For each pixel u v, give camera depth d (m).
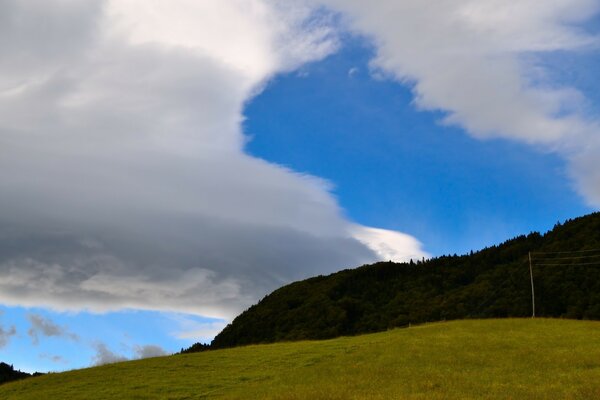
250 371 43.94
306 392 34.25
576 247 124.38
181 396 36.91
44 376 48.31
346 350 50.16
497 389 32.81
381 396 32.09
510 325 59.22
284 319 148.38
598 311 92.56
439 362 41.81
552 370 37.62
